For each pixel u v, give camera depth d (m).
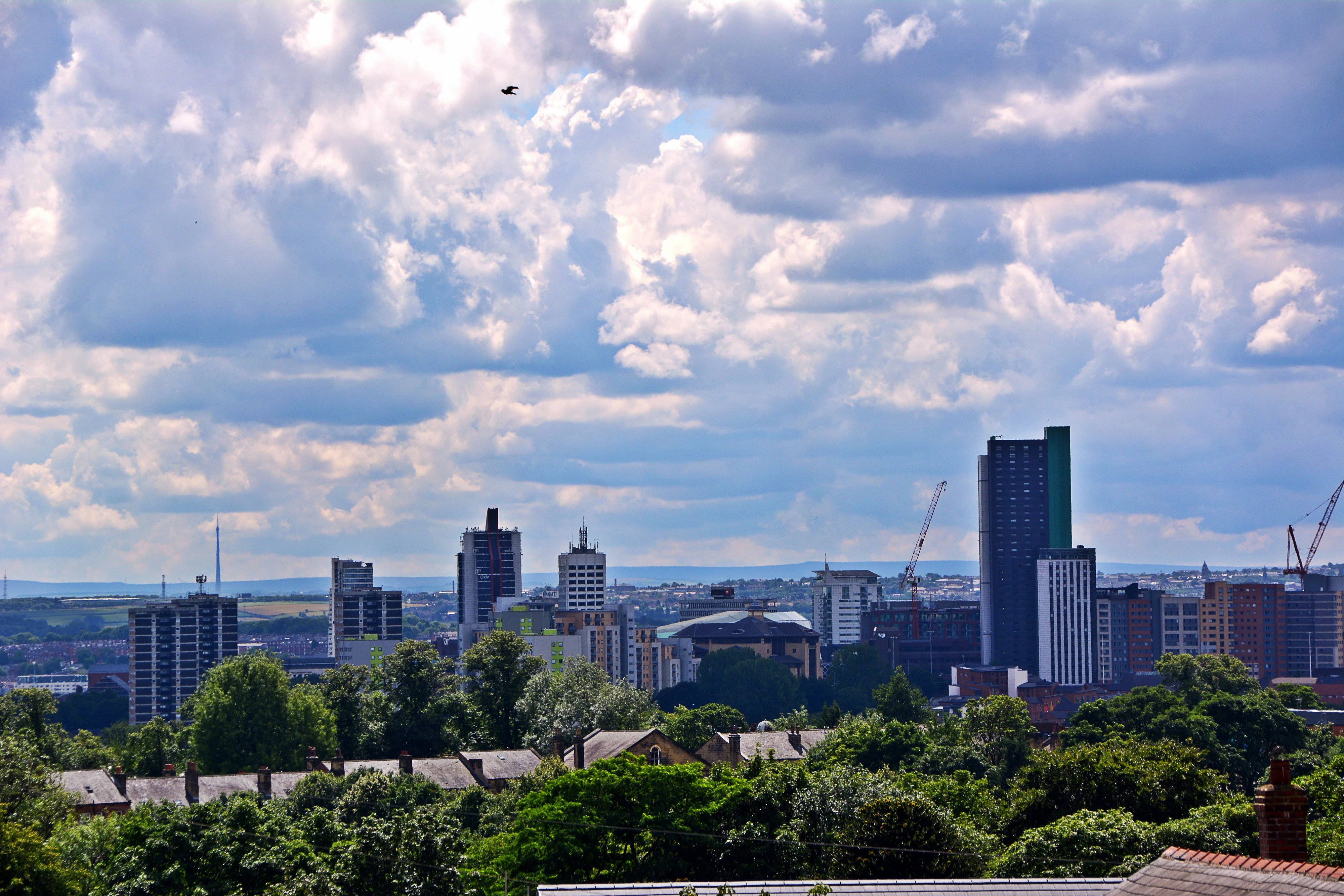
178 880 119.56
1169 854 48.28
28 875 110.25
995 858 122.25
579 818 125.50
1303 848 49.88
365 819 114.69
